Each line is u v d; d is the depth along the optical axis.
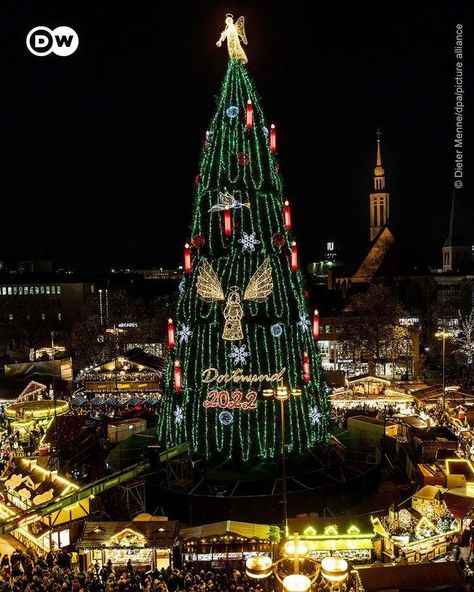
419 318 96.88
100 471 42.34
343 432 43.62
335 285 128.25
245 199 38.09
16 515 28.06
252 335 36.97
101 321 89.69
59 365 63.19
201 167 39.72
